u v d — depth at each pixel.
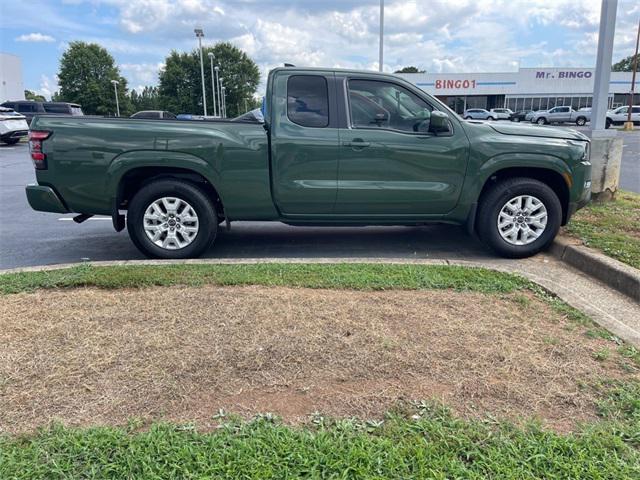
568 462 2.11
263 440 2.23
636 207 7.05
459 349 3.06
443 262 4.78
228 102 86.94
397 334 3.25
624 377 2.78
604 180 7.33
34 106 27.78
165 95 83.31
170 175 5.16
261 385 2.69
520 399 2.58
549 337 3.23
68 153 4.89
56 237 6.64
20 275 4.31
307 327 3.33
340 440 2.24
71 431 2.29
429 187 5.19
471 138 5.15
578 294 4.22
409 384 2.70
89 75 78.12
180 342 3.12
